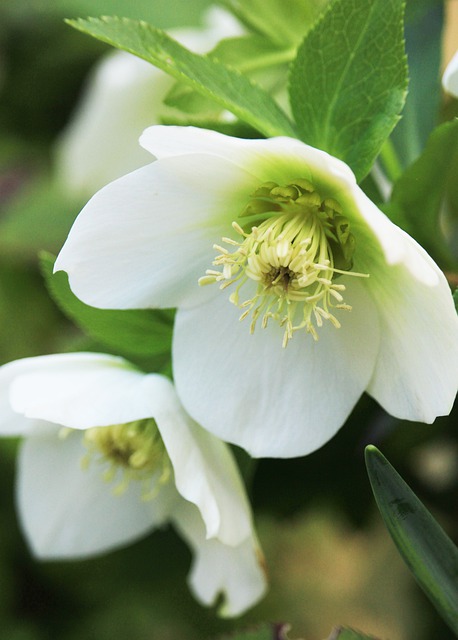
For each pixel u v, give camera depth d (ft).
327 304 1.35
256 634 1.37
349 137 1.33
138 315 1.40
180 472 1.34
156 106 1.66
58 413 1.35
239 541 1.36
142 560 1.68
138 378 1.39
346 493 1.60
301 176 1.33
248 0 1.48
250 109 1.33
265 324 1.34
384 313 1.33
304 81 1.34
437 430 1.59
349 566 1.98
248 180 1.33
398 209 1.37
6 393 1.42
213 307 1.36
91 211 1.31
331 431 1.34
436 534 1.24
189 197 1.33
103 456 1.46
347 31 1.33
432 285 1.26
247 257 1.35
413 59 1.49
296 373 1.35
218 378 1.35
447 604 1.24
